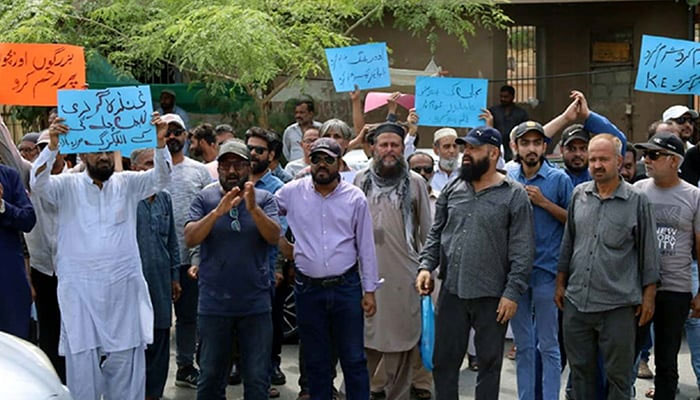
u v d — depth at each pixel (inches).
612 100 701.9
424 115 362.3
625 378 282.2
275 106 597.3
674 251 304.7
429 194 355.9
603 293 279.7
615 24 692.7
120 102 289.4
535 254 311.6
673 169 306.5
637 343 293.9
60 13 527.5
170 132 364.2
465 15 645.3
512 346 408.2
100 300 291.7
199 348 303.3
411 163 362.9
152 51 525.7
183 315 362.6
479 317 288.2
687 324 343.9
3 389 202.5
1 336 241.0
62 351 294.4
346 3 546.0
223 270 286.8
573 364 289.6
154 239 328.8
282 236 305.4
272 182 346.0
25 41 517.3
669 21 681.6
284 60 517.3
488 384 289.1
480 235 286.4
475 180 290.2
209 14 498.9
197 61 499.2
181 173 366.9
